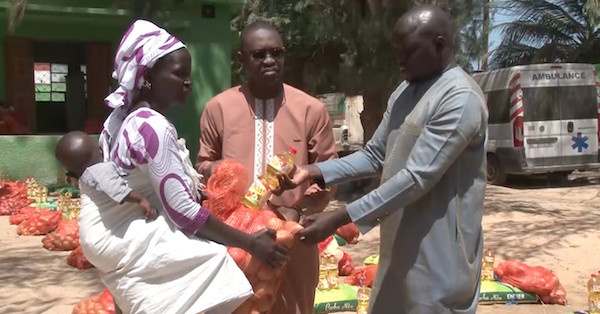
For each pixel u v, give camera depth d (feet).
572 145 45.01
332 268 18.31
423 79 9.91
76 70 47.88
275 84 11.56
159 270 9.03
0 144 38.60
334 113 72.33
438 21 9.55
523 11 70.90
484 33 37.91
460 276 9.64
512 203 36.42
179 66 9.34
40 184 39.70
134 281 9.05
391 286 10.24
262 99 11.79
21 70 41.47
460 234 9.67
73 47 47.39
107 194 9.04
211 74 41.11
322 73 48.14
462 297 9.73
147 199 9.27
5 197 33.37
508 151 44.45
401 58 9.80
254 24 11.64
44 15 38.09
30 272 21.75
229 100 11.89
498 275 18.97
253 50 11.34
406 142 9.84
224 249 9.37
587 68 45.65
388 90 35.47
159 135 8.95
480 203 9.91
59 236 25.22
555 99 44.57
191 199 9.14
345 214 9.66
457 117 9.21
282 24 45.50
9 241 26.81
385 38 34.47
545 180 48.49
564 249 24.95
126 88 9.35
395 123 10.32
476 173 9.82
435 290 9.63
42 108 53.88
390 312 10.29
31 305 18.21
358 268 21.53
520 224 29.89
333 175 10.92
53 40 42.73
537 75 44.09
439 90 9.52
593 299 16.62
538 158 44.14
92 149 10.26
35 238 27.43
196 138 40.96
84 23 41.88
